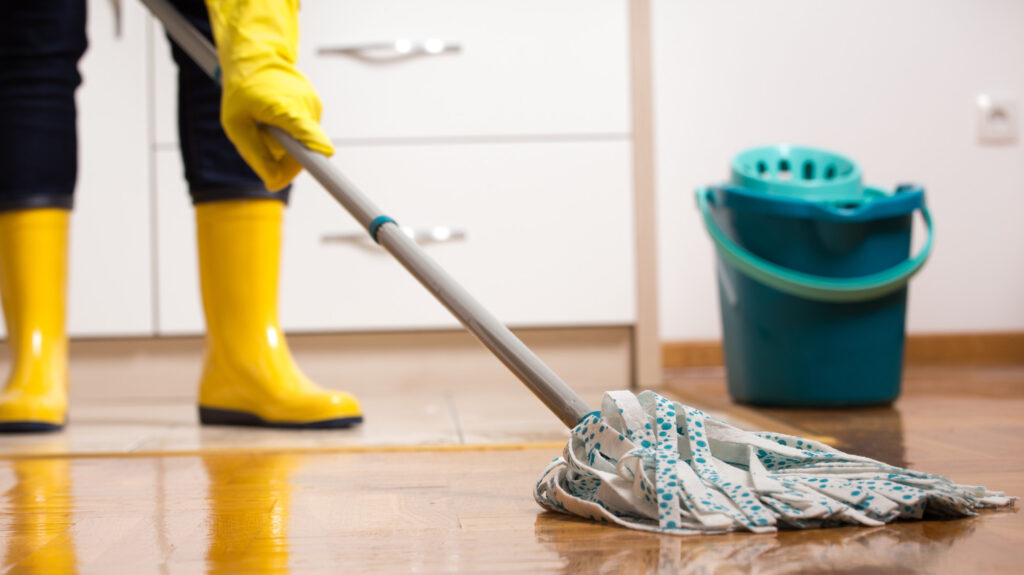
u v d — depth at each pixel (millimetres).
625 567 533
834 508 603
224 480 877
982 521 624
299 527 665
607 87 1856
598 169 1858
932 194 2287
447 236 1845
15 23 1341
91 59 1810
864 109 2277
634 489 642
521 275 1857
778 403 1421
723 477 654
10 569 562
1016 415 1241
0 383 1825
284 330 1840
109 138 1817
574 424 714
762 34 2264
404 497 770
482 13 1841
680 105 2258
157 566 564
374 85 1836
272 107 960
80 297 1820
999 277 2293
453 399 1667
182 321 1827
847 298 1367
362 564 560
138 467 971
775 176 1580
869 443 1009
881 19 2273
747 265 1404
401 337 1864
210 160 1329
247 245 1327
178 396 1856
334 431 1246
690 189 2260
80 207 1815
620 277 1864
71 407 1678
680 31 2258
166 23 1143
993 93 2285
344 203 886
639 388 1858
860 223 1385
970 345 2262
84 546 619
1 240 1363
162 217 1819
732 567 525
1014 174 2295
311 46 1830
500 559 562
